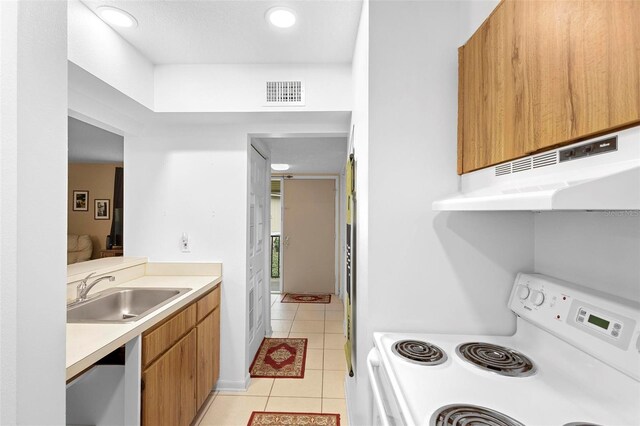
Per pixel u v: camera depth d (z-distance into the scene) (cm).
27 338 59
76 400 139
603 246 91
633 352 75
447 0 129
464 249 128
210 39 184
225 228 244
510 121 92
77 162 588
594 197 55
